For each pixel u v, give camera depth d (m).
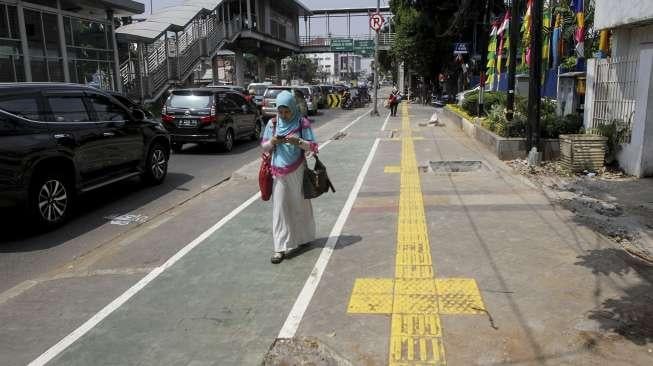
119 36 27.94
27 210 7.12
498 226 6.41
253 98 27.31
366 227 6.65
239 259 5.78
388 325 4.11
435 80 44.69
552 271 4.98
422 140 15.58
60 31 23.59
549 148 10.84
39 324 4.47
